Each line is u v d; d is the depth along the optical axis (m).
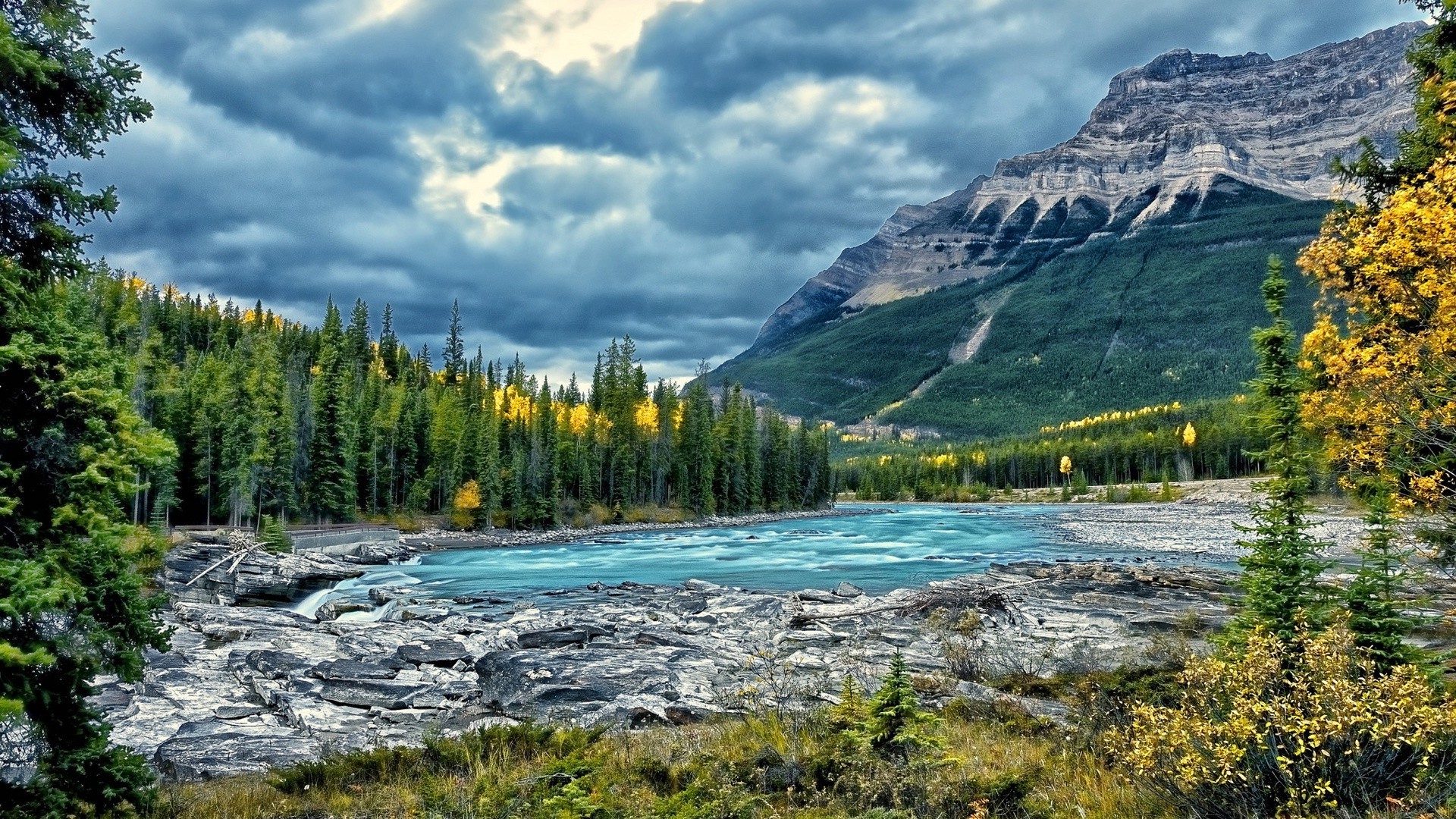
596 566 52.97
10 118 7.34
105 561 7.26
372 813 9.14
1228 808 6.31
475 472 87.12
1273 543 12.06
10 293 6.76
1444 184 8.34
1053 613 28.22
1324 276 9.72
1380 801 5.93
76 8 7.50
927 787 7.92
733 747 10.75
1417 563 14.20
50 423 6.89
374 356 127.94
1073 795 7.68
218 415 67.94
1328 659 6.63
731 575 47.25
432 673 20.05
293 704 16.64
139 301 110.00
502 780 9.55
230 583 37.22
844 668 18.78
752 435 120.56
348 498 74.88
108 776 7.45
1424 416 9.10
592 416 108.38
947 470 186.00
